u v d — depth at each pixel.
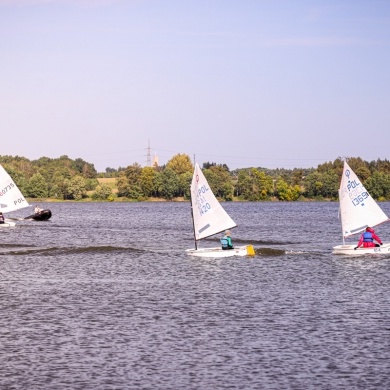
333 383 34.88
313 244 106.06
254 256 84.69
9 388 34.47
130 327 45.56
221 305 52.78
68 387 34.59
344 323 46.19
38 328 45.31
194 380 35.44
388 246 83.88
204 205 84.06
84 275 70.00
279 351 39.94
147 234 132.00
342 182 83.75
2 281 65.69
